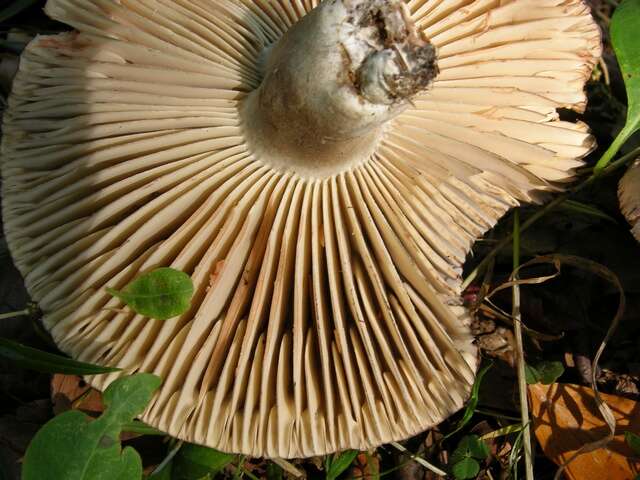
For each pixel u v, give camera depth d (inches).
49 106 5.8
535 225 8.6
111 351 5.6
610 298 8.4
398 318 5.9
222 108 5.6
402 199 5.8
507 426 7.6
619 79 9.8
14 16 9.0
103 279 5.6
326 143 5.2
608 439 7.0
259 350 5.6
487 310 8.2
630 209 7.1
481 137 6.3
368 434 5.8
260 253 5.6
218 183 5.5
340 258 5.7
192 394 5.7
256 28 6.1
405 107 5.0
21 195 5.8
